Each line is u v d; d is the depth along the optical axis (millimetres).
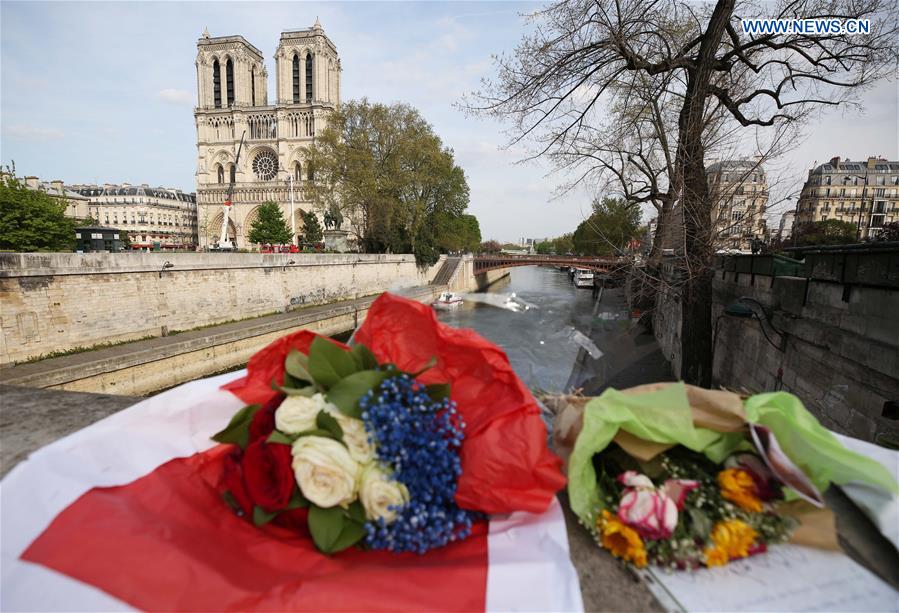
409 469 1312
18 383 11844
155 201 94250
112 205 91188
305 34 73562
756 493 1412
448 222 49594
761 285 8453
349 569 1211
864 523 1543
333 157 36750
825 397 6117
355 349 1544
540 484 1330
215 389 1749
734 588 1270
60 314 14758
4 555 1161
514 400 1430
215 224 77312
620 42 8789
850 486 1565
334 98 78188
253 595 1071
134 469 1493
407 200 38500
